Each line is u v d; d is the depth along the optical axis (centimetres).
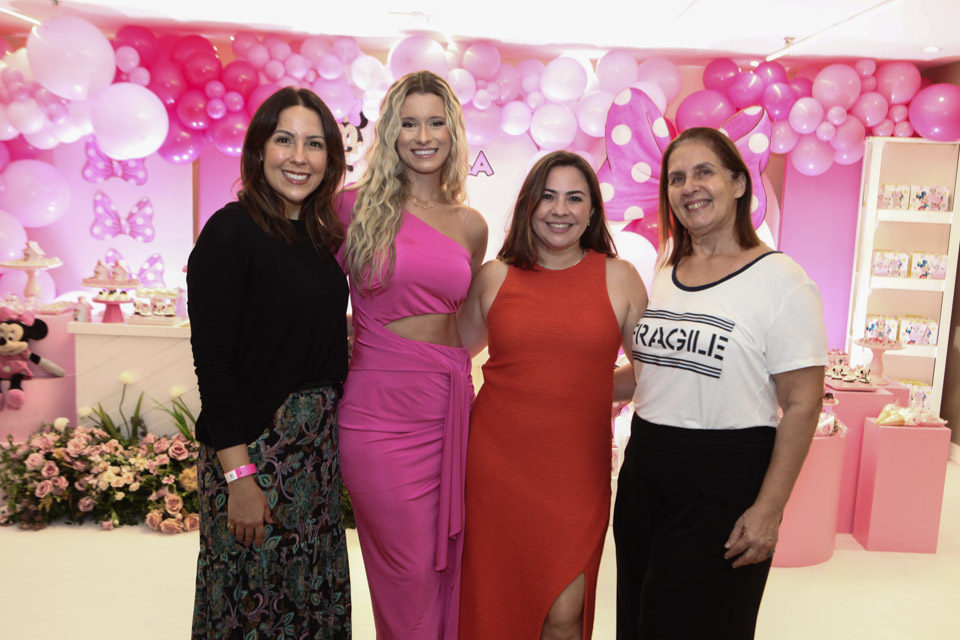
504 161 507
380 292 194
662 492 169
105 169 485
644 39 448
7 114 417
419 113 193
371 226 191
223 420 161
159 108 409
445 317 201
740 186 170
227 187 502
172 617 270
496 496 191
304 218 179
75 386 395
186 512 355
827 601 297
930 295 513
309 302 168
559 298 191
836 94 450
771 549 159
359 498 194
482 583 193
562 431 187
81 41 382
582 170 190
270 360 167
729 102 453
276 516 168
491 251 516
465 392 200
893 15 376
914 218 478
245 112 431
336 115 444
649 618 170
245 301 166
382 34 454
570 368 187
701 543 162
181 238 504
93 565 312
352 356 204
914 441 339
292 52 448
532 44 469
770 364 159
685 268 175
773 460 160
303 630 175
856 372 381
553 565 185
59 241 500
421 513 196
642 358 175
